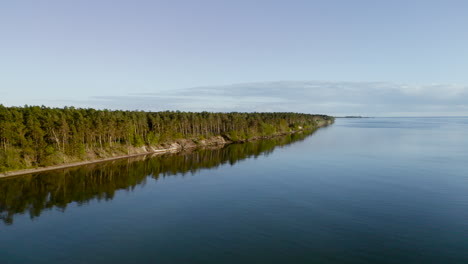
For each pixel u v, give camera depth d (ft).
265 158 333.01
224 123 589.32
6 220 152.76
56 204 177.78
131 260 113.09
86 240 130.00
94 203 179.83
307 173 252.21
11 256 116.98
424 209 161.27
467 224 141.38
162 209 168.04
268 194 192.54
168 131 448.65
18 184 221.87
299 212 159.43
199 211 163.73
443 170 257.96
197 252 118.21
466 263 107.76
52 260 113.91
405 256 112.98
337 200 177.88
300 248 119.96
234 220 150.10
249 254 116.06
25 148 267.18
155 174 258.78
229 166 290.56
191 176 249.34
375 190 197.77
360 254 114.73
